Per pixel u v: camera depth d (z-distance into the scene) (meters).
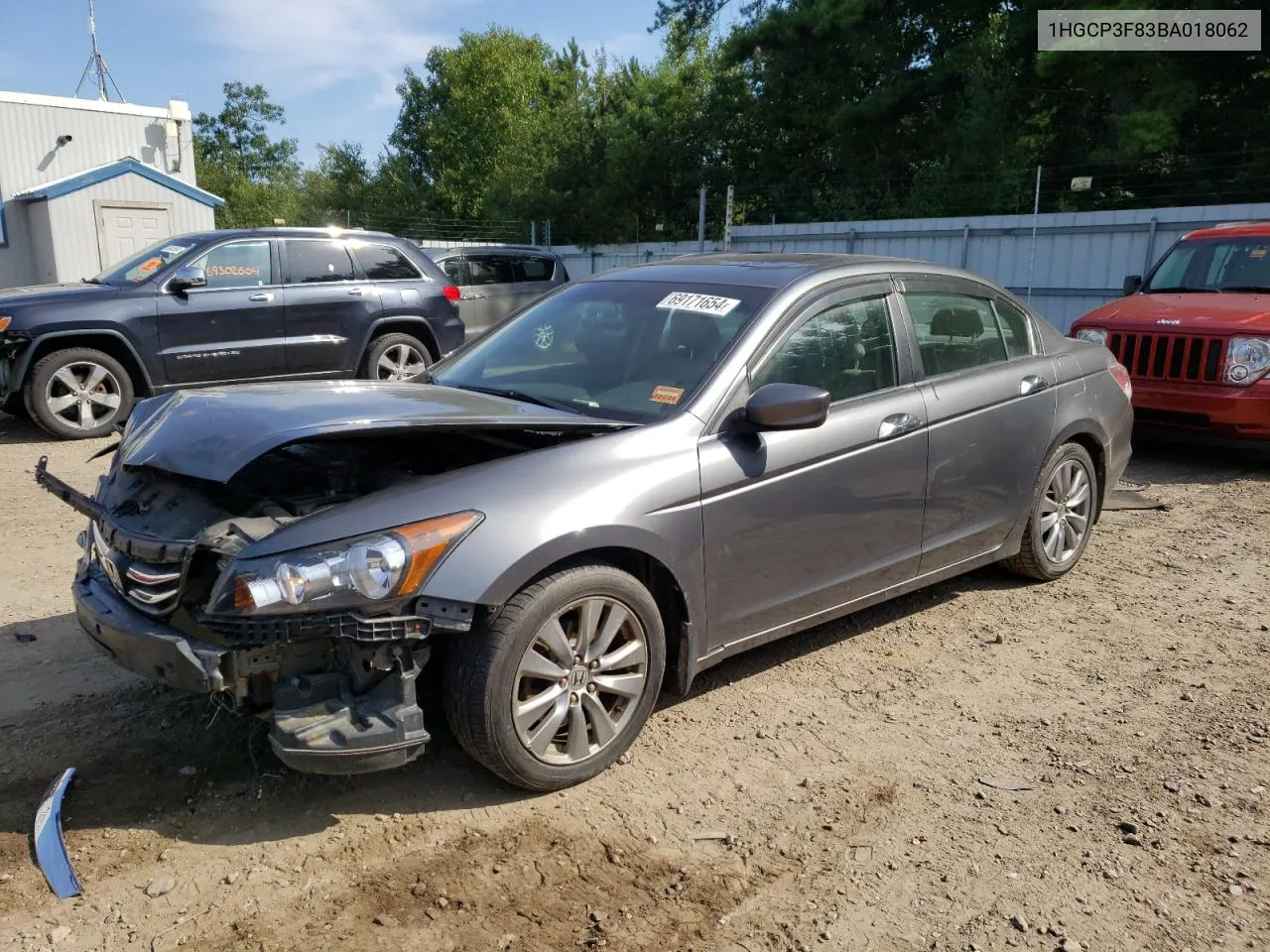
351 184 56.19
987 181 22.09
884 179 24.62
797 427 3.59
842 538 4.09
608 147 30.23
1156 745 3.71
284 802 3.26
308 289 10.15
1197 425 7.87
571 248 25.50
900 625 4.87
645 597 3.43
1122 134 19.23
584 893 2.84
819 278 4.22
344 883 2.87
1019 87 22.12
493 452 3.75
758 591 3.83
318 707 2.96
